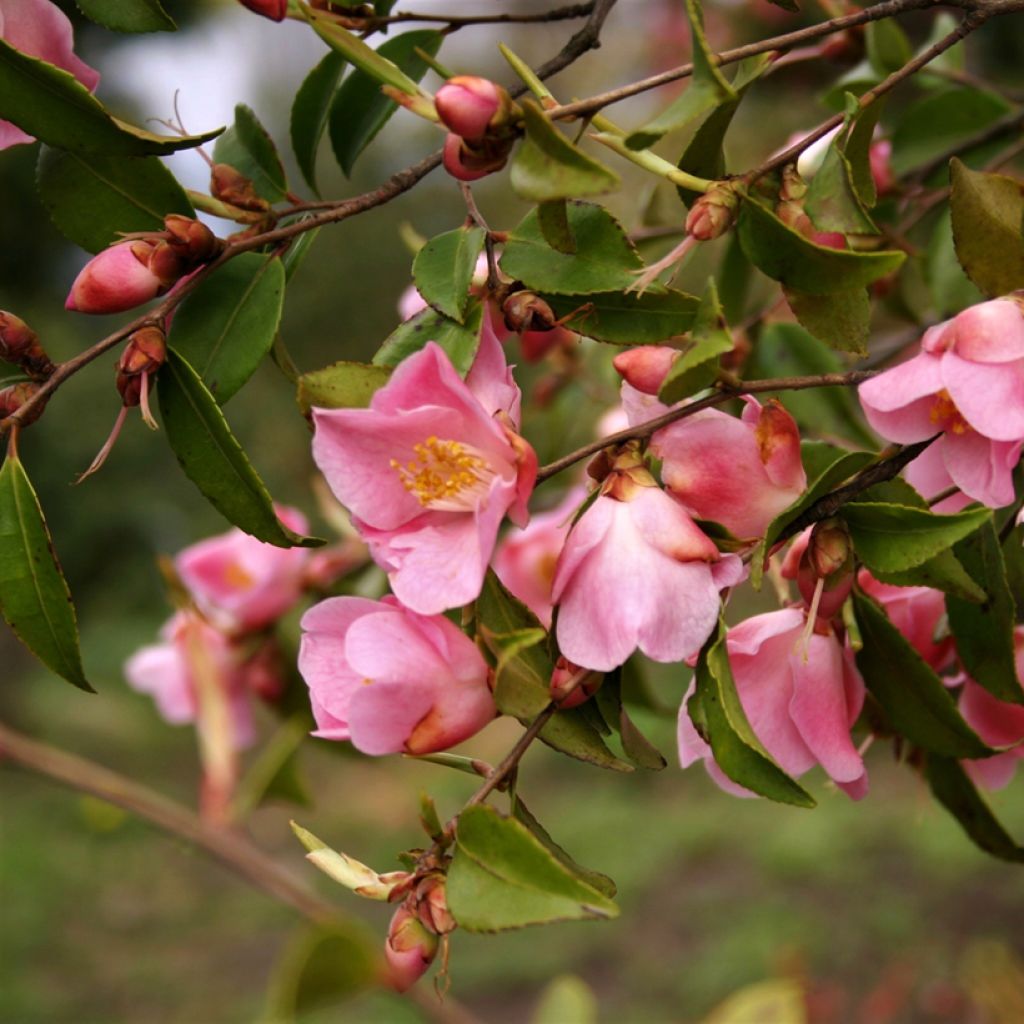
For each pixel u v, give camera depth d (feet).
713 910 10.09
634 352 1.94
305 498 11.02
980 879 9.64
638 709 2.71
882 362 2.81
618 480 1.92
